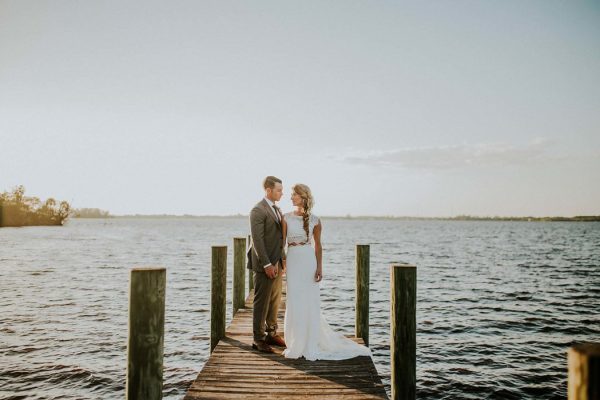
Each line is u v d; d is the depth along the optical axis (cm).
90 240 5909
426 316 1337
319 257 495
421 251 4156
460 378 848
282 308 773
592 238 7512
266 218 487
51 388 801
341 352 479
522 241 6381
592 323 1259
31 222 12988
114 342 1072
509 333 1155
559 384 820
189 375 872
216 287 568
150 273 259
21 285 1917
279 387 389
